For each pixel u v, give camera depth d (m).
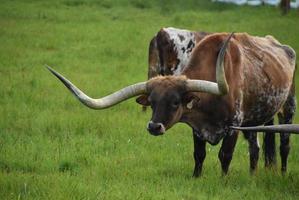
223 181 21.91
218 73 20.00
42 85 39.81
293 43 58.22
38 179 20.78
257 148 24.22
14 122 30.50
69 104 35.41
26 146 26.03
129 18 70.00
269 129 20.08
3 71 43.97
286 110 25.78
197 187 21.22
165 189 20.75
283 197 20.67
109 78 43.59
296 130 20.00
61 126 30.14
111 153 26.08
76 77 42.97
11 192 19.28
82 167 23.70
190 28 64.38
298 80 45.25
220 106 21.48
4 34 57.91
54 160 24.22
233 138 22.12
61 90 38.75
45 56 49.88
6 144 26.14
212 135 21.98
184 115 21.28
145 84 20.80
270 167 24.77
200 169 22.78
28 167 23.33
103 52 52.75
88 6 76.31
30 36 57.72
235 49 22.39
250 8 78.62
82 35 59.19
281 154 25.33
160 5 78.75
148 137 29.20
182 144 28.59
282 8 75.50
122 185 20.86
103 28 62.94
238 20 69.69
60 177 21.22
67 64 47.69
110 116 32.72
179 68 37.25
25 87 38.91
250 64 22.91
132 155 25.72
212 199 20.03
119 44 56.12
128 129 30.28
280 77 24.09
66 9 73.88
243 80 22.28
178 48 37.19
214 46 22.31
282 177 22.73
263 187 21.66
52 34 59.16
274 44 25.88
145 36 60.06
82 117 31.81
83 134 29.20
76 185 19.97
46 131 29.42
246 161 26.39
